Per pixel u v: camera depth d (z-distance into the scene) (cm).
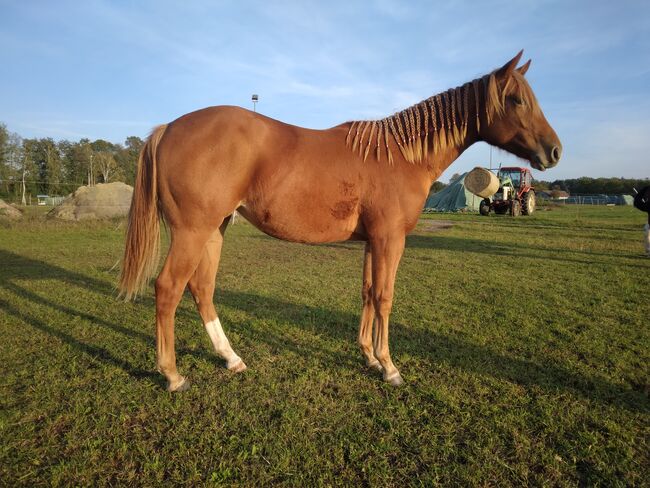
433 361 319
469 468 200
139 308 442
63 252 795
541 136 284
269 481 192
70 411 244
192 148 244
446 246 962
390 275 275
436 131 287
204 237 255
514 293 524
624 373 300
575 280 604
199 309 304
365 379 291
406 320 414
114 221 1325
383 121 291
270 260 762
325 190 262
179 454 208
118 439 217
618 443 221
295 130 274
